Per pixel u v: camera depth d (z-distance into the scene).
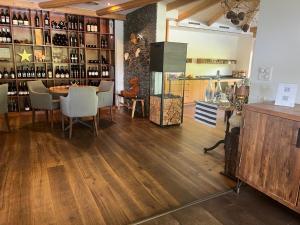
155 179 2.68
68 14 5.62
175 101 4.73
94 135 4.15
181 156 3.34
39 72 5.57
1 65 5.28
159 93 5.07
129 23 6.01
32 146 3.57
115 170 2.87
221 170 2.93
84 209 2.12
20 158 3.14
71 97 3.83
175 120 4.82
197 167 3.00
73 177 2.67
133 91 5.48
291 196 1.91
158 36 5.01
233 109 2.81
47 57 5.68
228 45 8.49
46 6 4.95
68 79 5.92
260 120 2.09
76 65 5.98
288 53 2.21
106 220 1.98
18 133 4.17
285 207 2.23
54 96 4.85
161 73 4.89
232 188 2.53
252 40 8.13
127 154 3.36
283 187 1.96
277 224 1.99
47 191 2.38
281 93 2.16
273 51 2.34
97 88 4.92
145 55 5.38
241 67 8.64
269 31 2.35
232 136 2.64
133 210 2.12
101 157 3.23
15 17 5.16
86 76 6.10
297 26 2.12
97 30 6.07
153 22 5.02
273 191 2.05
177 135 4.26
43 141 3.80
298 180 1.85
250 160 2.23
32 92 4.50
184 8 6.11
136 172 2.83
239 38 8.62
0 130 4.33
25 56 5.43
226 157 2.75
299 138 1.80
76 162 3.06
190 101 7.31
